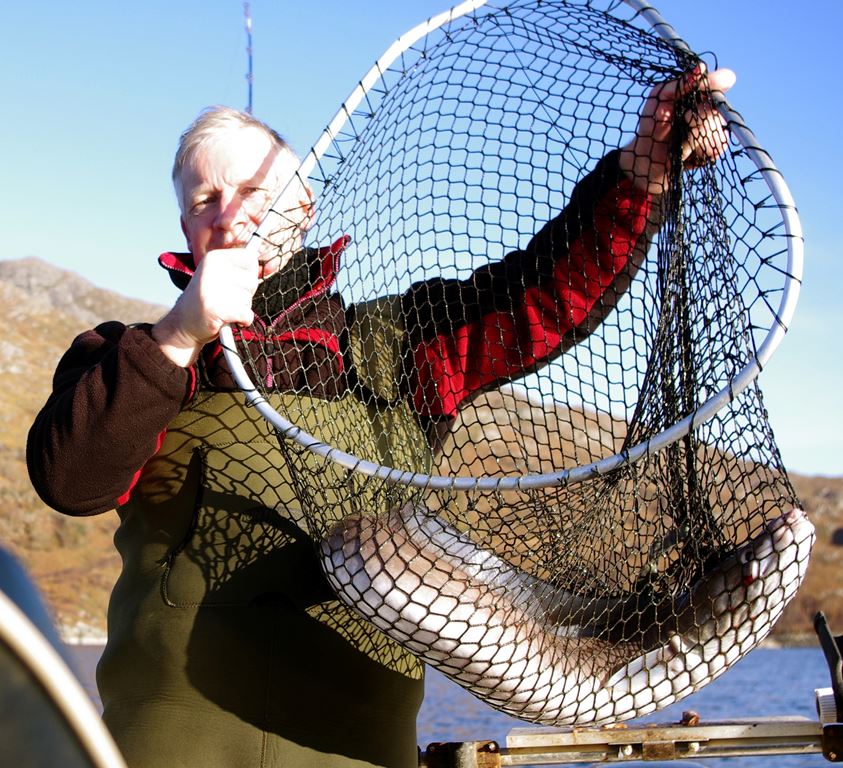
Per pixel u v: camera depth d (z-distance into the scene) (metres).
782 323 1.68
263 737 1.78
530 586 1.79
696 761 2.43
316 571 1.87
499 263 2.11
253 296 1.95
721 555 1.87
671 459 1.85
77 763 0.58
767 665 42.09
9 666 0.56
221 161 2.04
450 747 2.44
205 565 1.85
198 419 1.91
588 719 1.81
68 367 2.00
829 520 63.12
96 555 61.09
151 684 1.82
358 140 2.00
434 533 1.72
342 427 1.95
